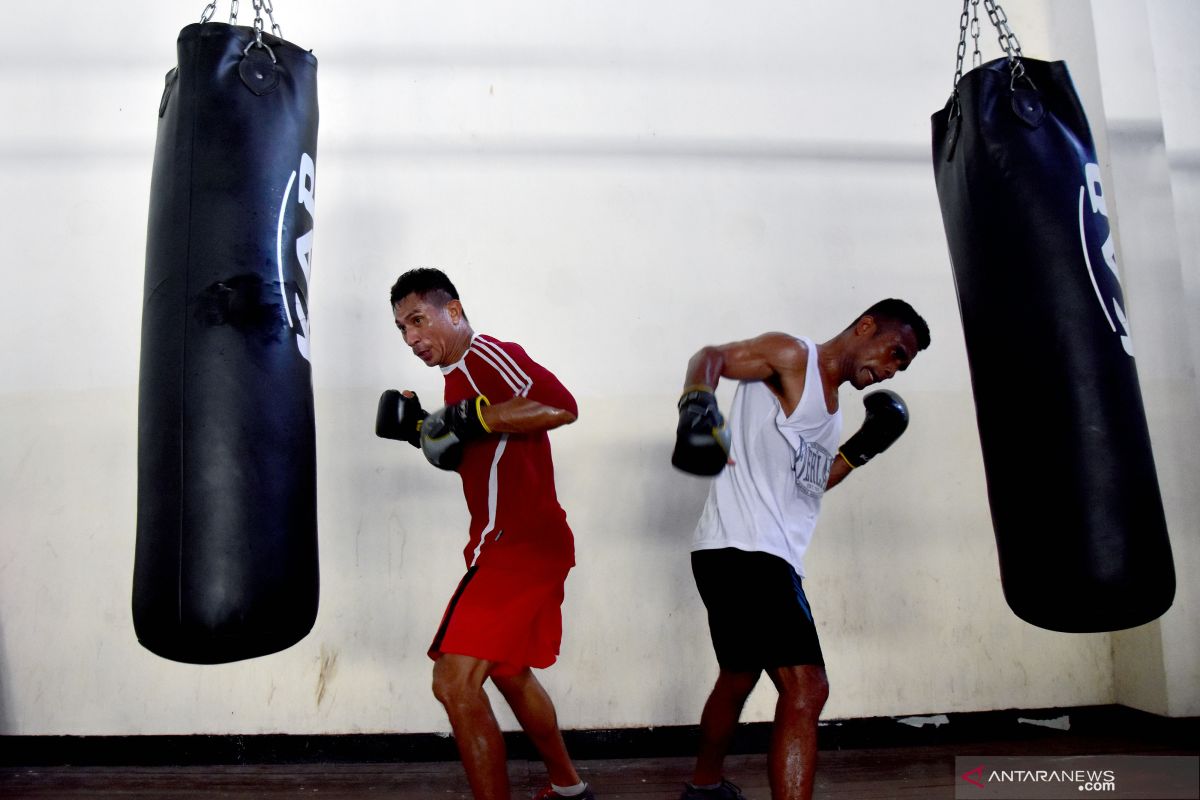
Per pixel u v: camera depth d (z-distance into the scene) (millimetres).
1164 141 3045
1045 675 2990
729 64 3100
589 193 2990
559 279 2941
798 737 1738
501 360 1982
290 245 1695
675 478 2910
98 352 2832
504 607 1858
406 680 2773
